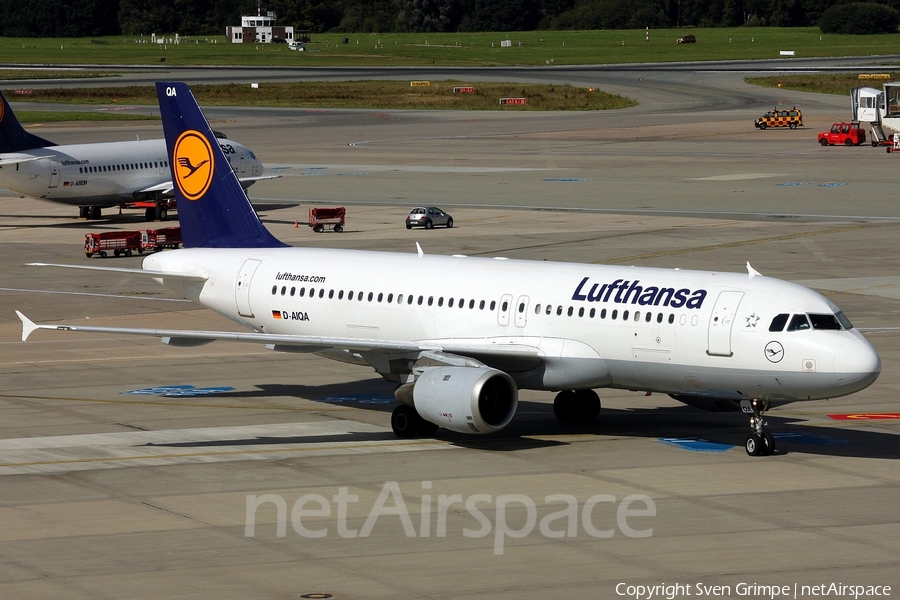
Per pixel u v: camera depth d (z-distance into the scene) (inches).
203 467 4909.0
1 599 3376.0
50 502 4382.4
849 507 4313.5
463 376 5093.5
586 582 3533.5
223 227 6727.4
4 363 7229.3
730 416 5994.1
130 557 3757.4
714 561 3722.9
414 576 3587.6
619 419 5915.4
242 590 3462.1
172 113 6702.8
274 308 6289.4
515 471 4849.9
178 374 6983.3
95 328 5246.1
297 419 5861.2
